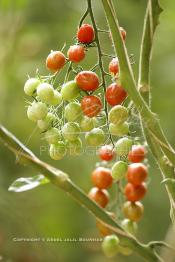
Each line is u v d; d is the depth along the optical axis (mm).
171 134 2348
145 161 1409
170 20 2363
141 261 2268
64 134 1227
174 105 2396
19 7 2182
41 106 1218
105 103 1228
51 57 1221
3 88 2496
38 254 1753
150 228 2340
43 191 2398
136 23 2488
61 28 2502
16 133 2473
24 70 2471
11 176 2357
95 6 2338
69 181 1312
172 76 2420
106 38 2291
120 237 1323
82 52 1210
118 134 1230
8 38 2408
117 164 1278
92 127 1234
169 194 1246
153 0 1255
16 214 1840
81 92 1230
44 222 2350
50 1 2537
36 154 2400
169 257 1354
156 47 2445
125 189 1388
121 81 1181
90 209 1319
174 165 1211
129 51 2414
